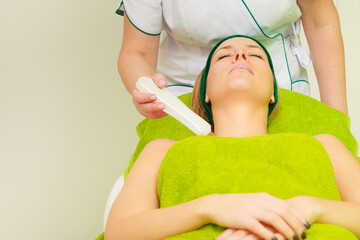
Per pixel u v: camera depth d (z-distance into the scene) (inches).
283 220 40.6
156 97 55.9
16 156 108.3
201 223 43.1
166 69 76.7
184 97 69.8
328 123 65.3
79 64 112.4
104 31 114.2
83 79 112.3
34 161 109.0
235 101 58.2
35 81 110.5
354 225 44.0
